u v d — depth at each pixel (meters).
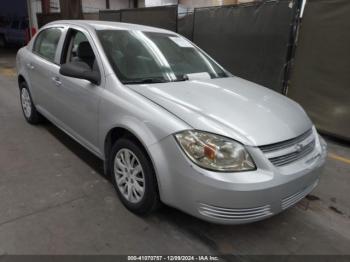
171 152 2.15
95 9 17.14
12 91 6.98
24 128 4.49
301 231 2.60
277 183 2.08
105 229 2.43
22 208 2.62
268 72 5.59
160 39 3.41
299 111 2.77
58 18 12.27
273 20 5.32
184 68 3.19
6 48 17.33
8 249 2.17
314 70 4.80
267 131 2.21
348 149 4.48
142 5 18.72
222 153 2.04
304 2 4.99
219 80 3.18
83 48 3.12
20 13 18.05
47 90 3.74
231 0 14.91
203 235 2.46
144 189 2.44
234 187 1.98
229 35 6.15
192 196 2.10
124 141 2.55
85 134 3.13
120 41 3.08
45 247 2.21
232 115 2.31
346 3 4.26
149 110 2.34
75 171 3.30
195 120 2.17
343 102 4.52
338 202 3.08
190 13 6.95
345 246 2.46
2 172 3.20
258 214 2.12
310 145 2.53
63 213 2.59
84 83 2.96
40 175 3.18
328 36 4.55
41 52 4.02
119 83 2.67
